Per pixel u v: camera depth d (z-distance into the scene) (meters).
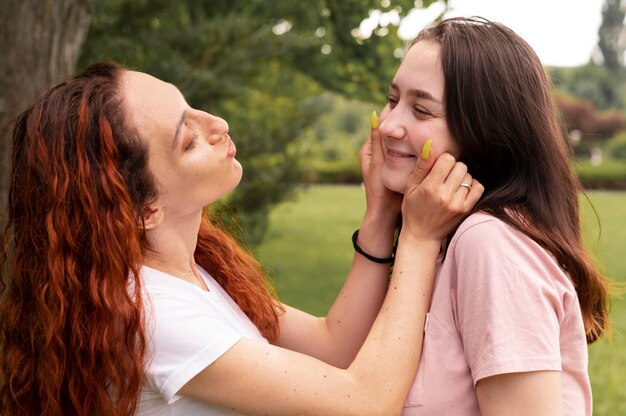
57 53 3.17
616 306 8.09
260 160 9.09
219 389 1.52
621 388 5.71
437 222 1.73
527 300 1.51
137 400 1.51
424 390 1.65
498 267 1.53
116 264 1.53
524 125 1.69
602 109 45.50
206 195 1.68
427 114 1.72
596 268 1.80
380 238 2.01
